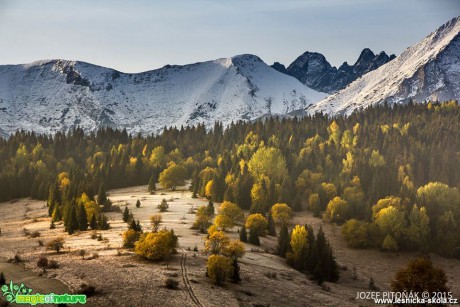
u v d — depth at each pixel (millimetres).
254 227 126125
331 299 86125
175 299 70188
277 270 100250
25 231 132750
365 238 143375
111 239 109312
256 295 79000
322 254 108938
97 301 68312
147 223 133375
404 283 74438
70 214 124562
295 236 113062
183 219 141875
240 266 95500
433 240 147000
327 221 164250
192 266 88000
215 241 98812
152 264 87000
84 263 86125
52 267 83562
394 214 145000
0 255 96000
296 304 78938
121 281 76000
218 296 74000
